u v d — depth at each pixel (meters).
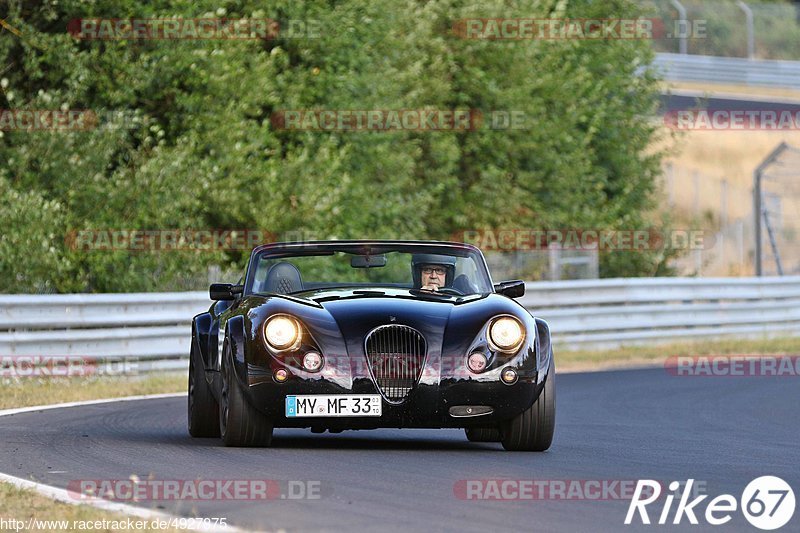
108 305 51.25
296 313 27.09
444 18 85.31
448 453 27.62
